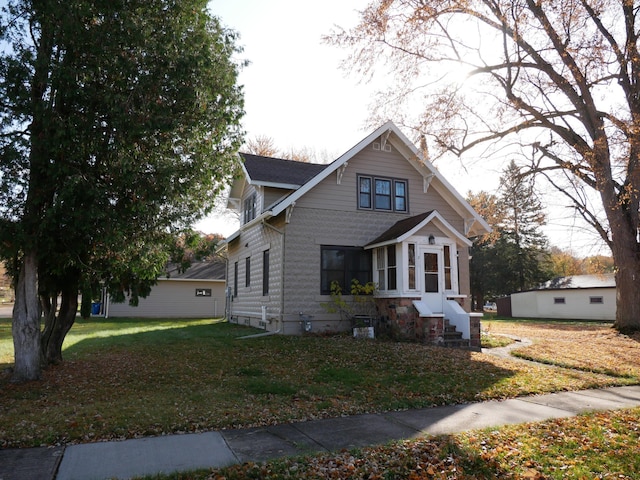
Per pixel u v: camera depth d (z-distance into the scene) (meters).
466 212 17.48
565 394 8.09
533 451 5.12
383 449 5.09
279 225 15.44
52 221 7.56
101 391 7.70
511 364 10.62
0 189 7.67
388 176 16.55
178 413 6.34
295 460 4.76
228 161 10.38
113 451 5.04
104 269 9.46
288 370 9.40
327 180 15.58
